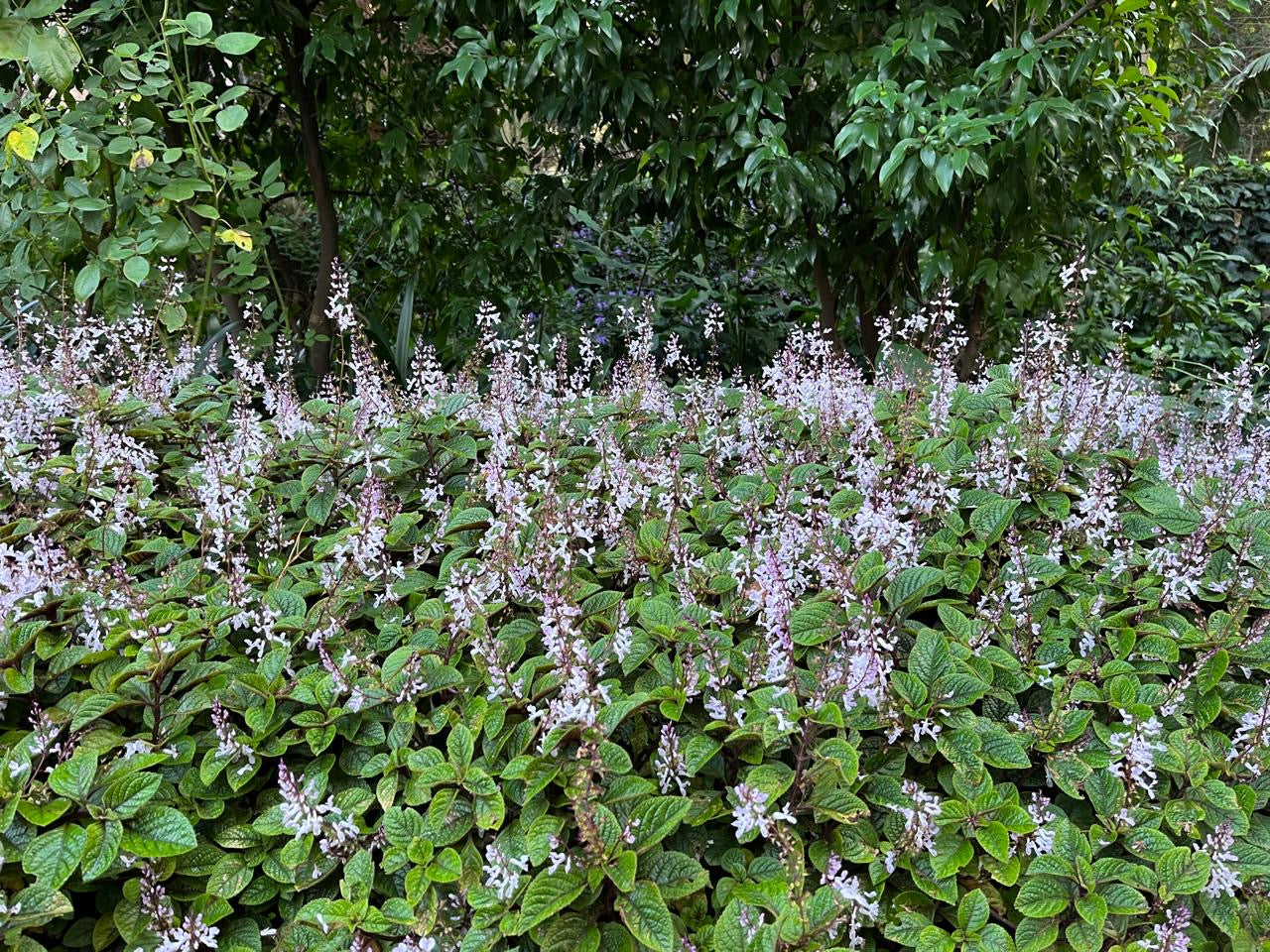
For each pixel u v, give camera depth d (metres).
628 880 1.79
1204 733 2.29
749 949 1.75
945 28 4.34
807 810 2.08
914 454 2.88
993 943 1.85
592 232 8.24
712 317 4.00
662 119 4.67
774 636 2.23
